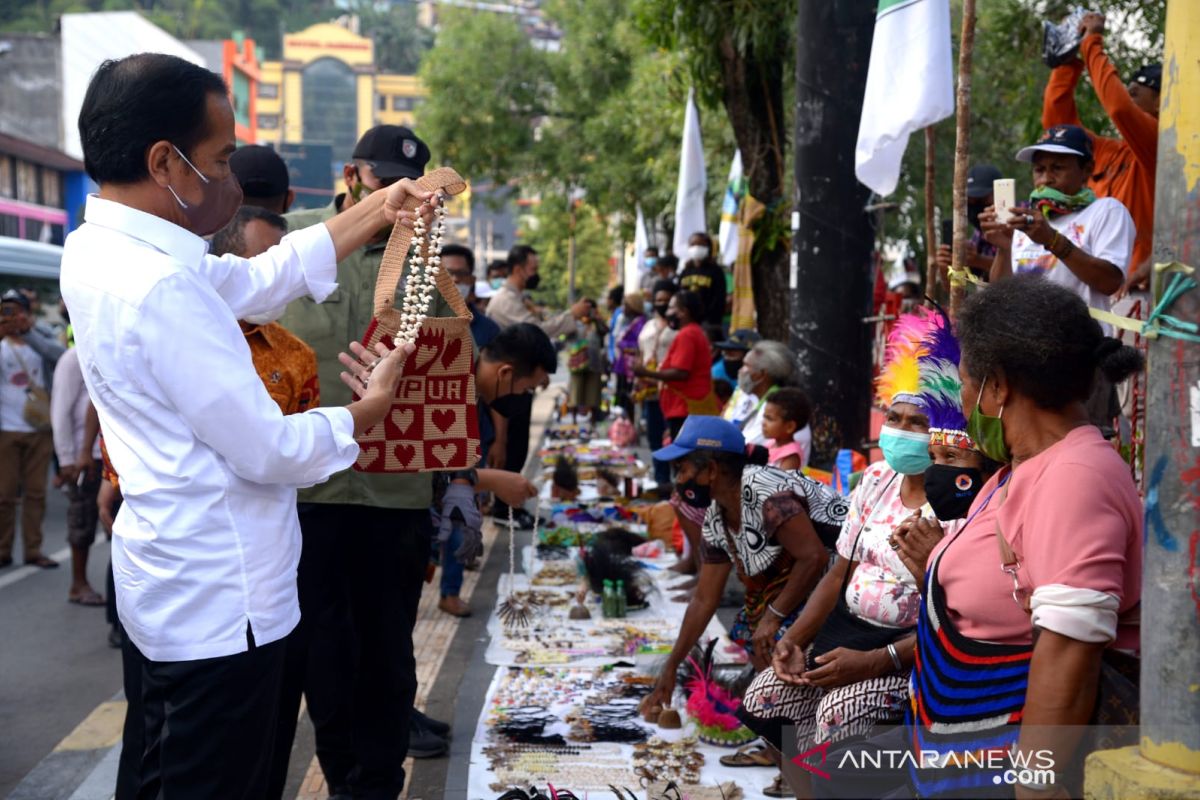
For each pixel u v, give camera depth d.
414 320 3.36
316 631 4.43
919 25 5.37
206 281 2.75
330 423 2.82
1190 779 2.23
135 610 2.72
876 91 5.46
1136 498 2.49
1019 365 2.52
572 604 7.62
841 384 8.35
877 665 3.62
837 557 4.11
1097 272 4.42
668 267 16.58
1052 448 2.53
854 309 8.34
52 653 7.11
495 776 4.68
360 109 120.25
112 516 5.61
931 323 3.23
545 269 51.47
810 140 8.25
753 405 7.74
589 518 10.46
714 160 17.97
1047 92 5.71
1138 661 2.53
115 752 5.37
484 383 4.94
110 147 2.65
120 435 2.68
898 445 3.64
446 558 7.32
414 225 3.36
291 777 4.89
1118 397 4.77
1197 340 2.25
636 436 16.73
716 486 4.72
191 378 2.59
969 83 4.32
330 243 3.26
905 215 13.10
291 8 146.62
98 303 2.62
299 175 101.00
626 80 29.16
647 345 13.47
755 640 4.44
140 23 46.91
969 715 2.60
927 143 5.41
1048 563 2.40
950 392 3.13
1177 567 2.27
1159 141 2.35
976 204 6.07
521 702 5.59
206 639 2.67
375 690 4.23
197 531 2.66
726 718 4.94
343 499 4.00
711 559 4.97
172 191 2.71
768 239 11.51
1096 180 5.58
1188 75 2.28
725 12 11.30
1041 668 2.36
